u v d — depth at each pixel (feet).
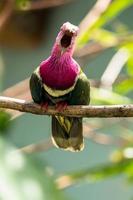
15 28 27.78
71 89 21.68
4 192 22.26
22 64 29.32
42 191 22.47
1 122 24.02
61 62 21.63
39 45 28.81
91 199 29.40
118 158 23.52
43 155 28.84
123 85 23.73
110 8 23.48
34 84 21.71
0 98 21.63
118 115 21.45
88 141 28.99
